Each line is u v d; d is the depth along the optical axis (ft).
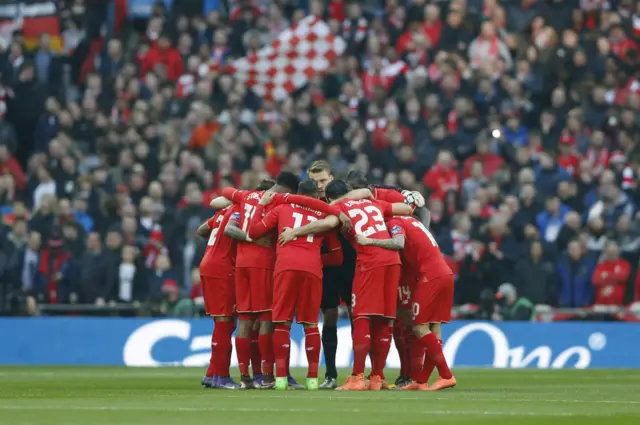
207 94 260.21
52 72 272.72
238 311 127.13
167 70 271.90
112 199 234.38
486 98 259.19
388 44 274.36
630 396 112.57
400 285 131.54
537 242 214.48
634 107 265.75
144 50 272.92
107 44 282.97
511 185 239.30
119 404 94.17
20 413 83.76
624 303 216.13
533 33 277.85
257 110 261.03
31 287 214.48
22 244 218.38
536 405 95.61
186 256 218.79
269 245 126.72
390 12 280.51
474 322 206.18
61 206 224.74
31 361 206.18
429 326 129.80
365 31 273.75
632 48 278.26
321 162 130.72
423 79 259.19
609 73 270.26
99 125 260.01
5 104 265.95
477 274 212.23
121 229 218.59
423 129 250.57
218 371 129.70
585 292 216.95
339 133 251.60
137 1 294.87
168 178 236.43
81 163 253.85
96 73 268.41
